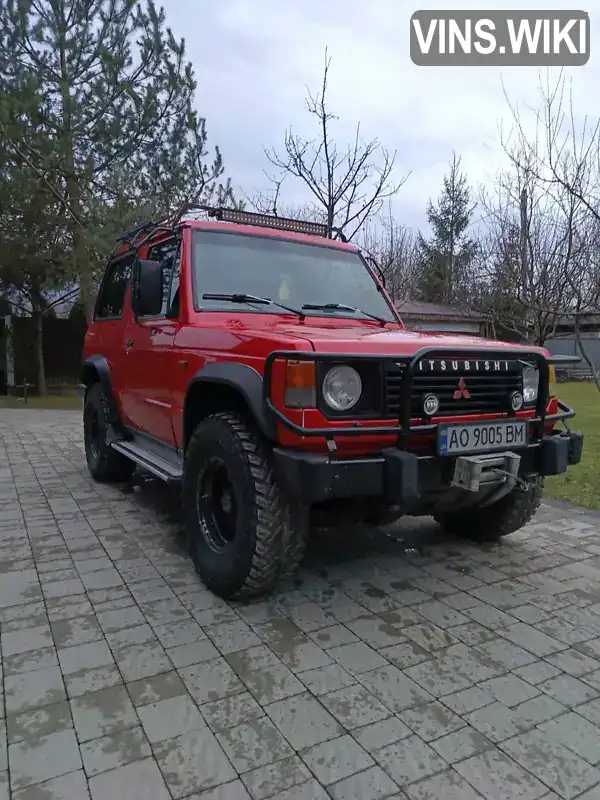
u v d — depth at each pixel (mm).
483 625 2723
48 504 4719
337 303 3832
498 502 3588
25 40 12016
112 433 4867
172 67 13109
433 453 2727
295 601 2955
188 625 2695
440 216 31078
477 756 1866
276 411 2463
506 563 3496
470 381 2834
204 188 13500
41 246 12750
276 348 2592
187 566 3418
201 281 3527
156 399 3879
